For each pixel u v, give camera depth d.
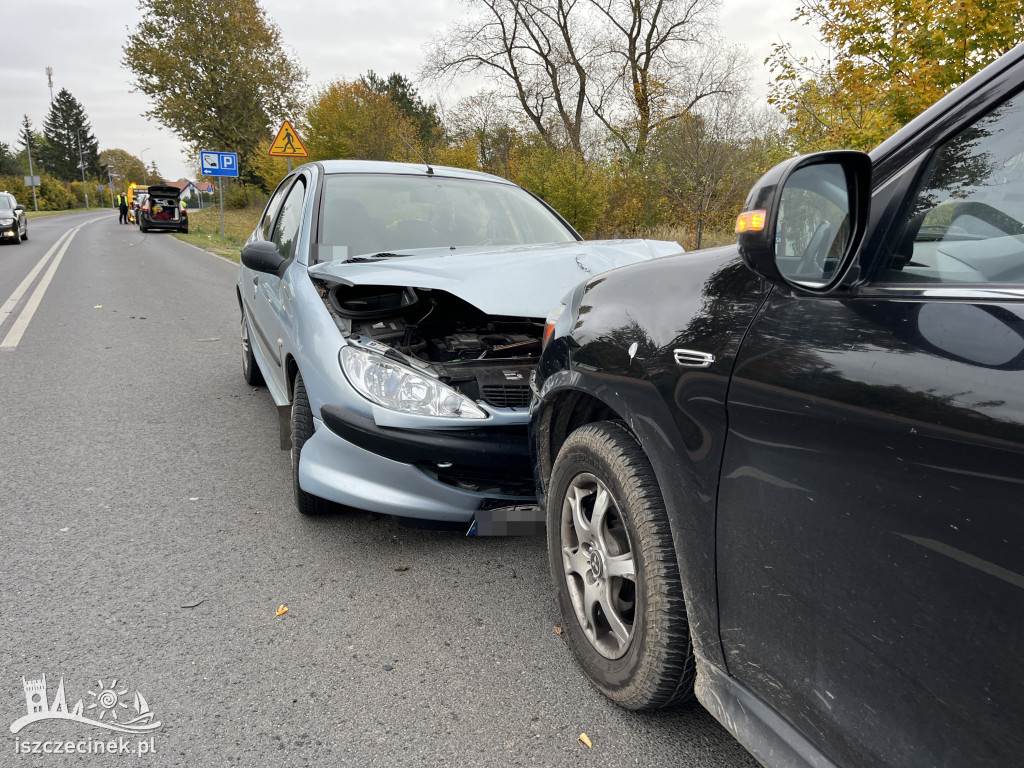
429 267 2.84
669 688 1.80
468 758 1.82
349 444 2.76
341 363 2.82
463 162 23.75
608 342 1.90
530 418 2.40
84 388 5.60
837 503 1.22
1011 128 1.18
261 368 4.61
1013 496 0.95
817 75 8.27
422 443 2.65
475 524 2.81
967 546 1.01
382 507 2.74
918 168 1.28
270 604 2.56
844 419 1.20
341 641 2.34
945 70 6.73
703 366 1.54
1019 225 1.13
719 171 14.40
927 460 1.06
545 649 2.30
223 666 2.20
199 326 8.48
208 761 1.81
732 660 1.55
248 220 37.56
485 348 3.10
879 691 1.18
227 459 4.05
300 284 3.33
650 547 1.75
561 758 1.82
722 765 1.80
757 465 1.40
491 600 2.60
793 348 1.33
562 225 4.39
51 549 2.95
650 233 16.84
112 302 10.38
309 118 27.12
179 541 3.04
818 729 1.33
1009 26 6.30
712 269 1.66
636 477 1.80
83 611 2.49
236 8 41.88
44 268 15.41
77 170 126.44
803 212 1.33
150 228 31.09
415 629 2.41
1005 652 0.97
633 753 1.84
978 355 1.03
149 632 2.38
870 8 6.92
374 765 1.80
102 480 3.72
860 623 1.20
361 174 4.17
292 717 1.97
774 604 1.40
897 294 1.20
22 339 7.60
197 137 43.19
